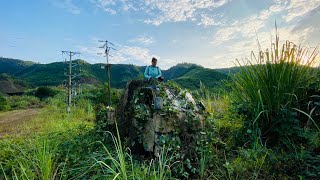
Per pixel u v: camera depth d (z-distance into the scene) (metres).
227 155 5.29
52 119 16.83
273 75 5.37
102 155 5.20
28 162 5.08
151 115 5.23
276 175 4.36
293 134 5.14
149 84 5.88
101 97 21.36
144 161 4.91
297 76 5.40
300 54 5.35
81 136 7.61
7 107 38.38
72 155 5.52
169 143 4.88
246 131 5.57
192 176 4.77
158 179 3.85
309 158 4.53
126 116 6.05
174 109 5.14
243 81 5.80
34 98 51.44
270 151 4.89
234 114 6.33
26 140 7.63
